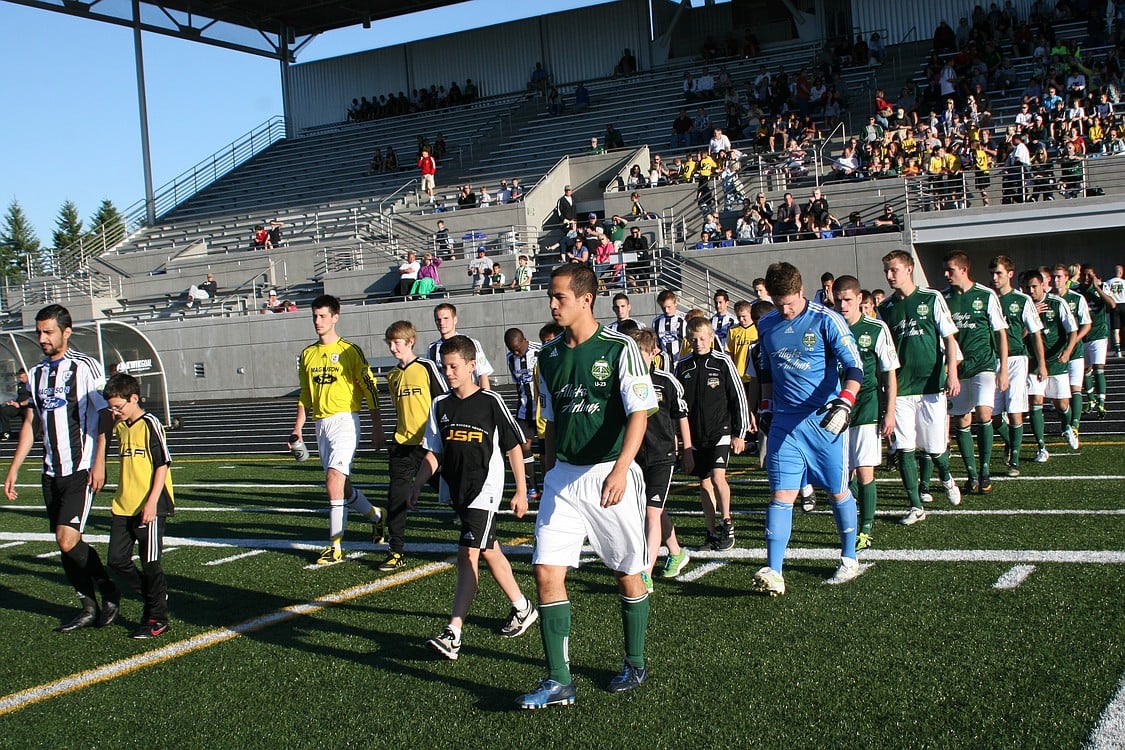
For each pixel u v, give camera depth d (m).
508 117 34.88
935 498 8.79
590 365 4.29
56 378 6.15
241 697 4.68
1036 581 5.73
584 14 37.88
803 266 21.97
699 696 4.30
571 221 26.16
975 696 4.08
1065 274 11.24
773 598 5.78
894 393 6.73
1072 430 11.36
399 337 7.44
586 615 5.67
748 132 28.02
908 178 22.80
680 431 6.93
